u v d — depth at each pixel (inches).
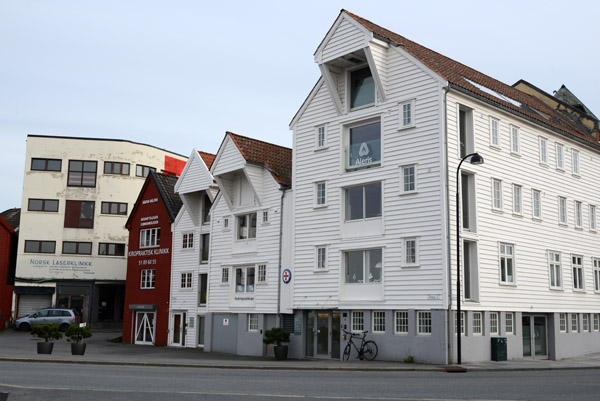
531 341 1161.4
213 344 1385.3
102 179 2226.9
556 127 1274.6
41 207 2181.3
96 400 494.3
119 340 1681.8
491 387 600.4
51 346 1099.9
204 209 1509.6
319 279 1170.0
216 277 1406.3
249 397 510.6
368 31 1093.8
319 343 1174.3
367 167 1131.9
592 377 737.0
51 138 2224.4
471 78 1242.0
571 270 1274.6
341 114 1179.3
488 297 1055.6
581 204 1348.4
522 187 1176.8
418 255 1022.4
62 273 2153.1
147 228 1672.0
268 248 1286.9
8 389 558.9
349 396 519.8
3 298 2060.8
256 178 1320.1
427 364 971.9
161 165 2370.8
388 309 1051.9
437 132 1027.3
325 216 1179.9
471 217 1061.1
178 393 538.3
